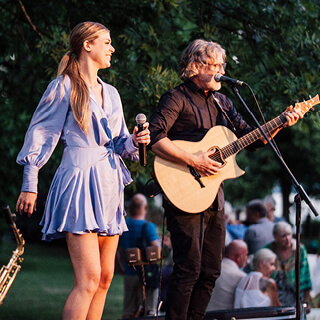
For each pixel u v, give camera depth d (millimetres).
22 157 3576
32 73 7555
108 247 3785
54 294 12688
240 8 6594
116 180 3740
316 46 6512
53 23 6789
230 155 4484
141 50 6574
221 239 4426
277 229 6844
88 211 3566
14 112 8250
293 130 14812
